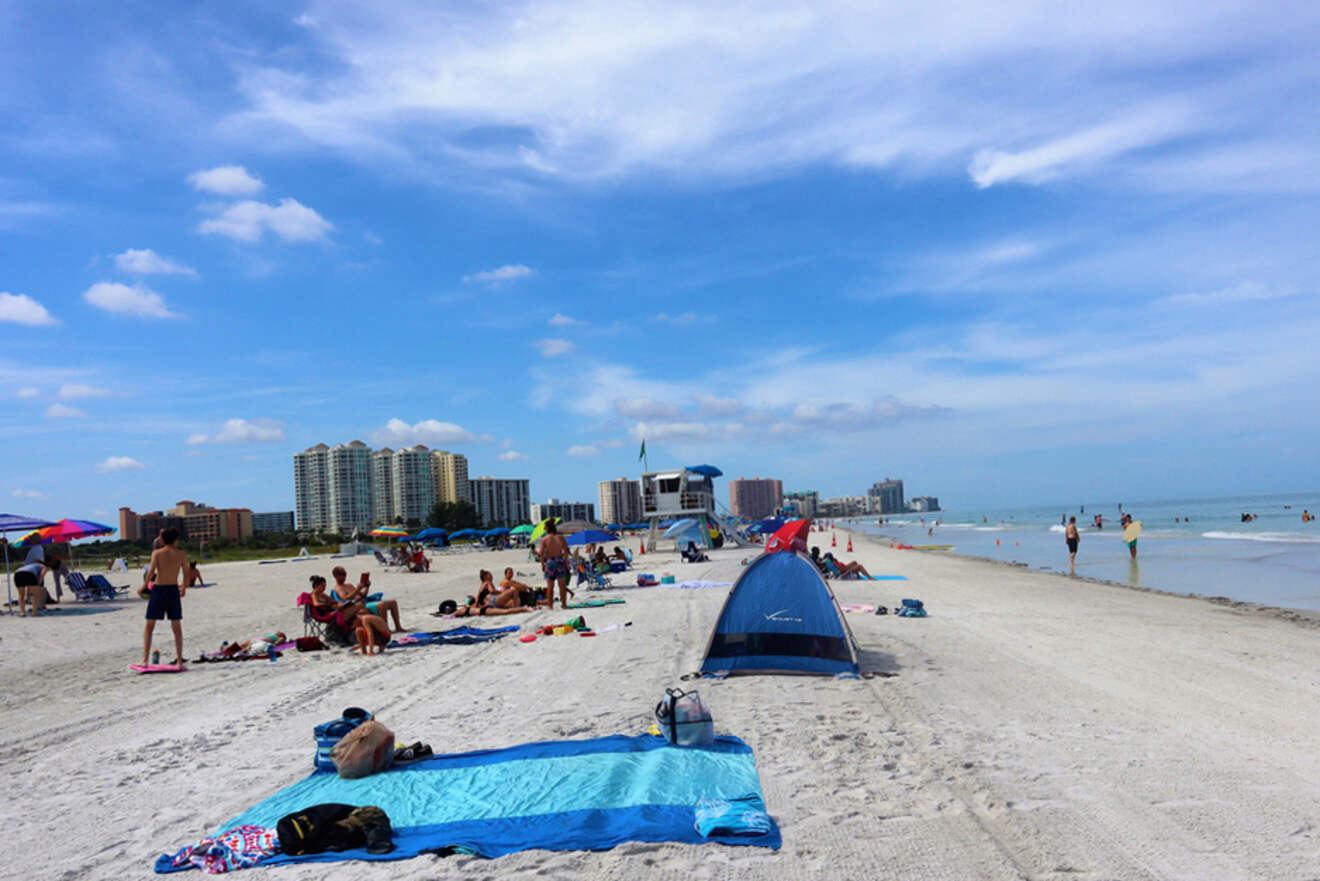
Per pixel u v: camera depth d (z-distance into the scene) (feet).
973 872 13.05
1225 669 29.89
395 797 17.19
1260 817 15.16
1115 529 231.09
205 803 17.94
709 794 16.69
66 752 23.00
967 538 210.38
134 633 52.70
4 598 84.23
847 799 16.55
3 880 14.06
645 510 144.36
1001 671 29.53
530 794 16.97
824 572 72.33
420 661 36.32
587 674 31.07
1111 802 16.08
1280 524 213.25
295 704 28.14
